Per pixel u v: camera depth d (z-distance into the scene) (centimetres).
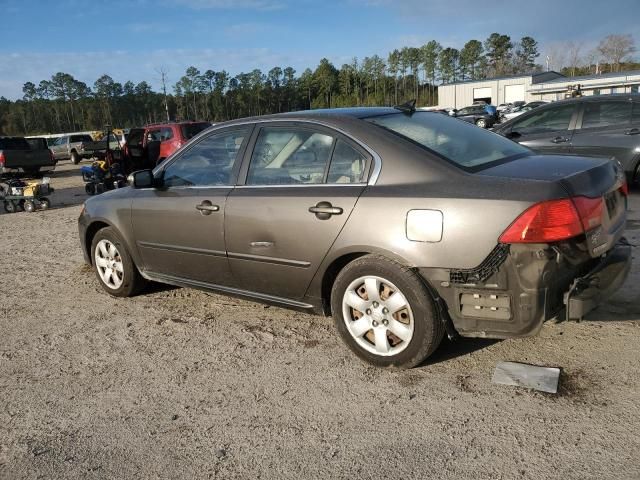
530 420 295
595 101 869
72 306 535
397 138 361
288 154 403
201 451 292
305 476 267
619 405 302
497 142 411
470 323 327
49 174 2452
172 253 473
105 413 335
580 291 316
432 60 10694
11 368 405
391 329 351
